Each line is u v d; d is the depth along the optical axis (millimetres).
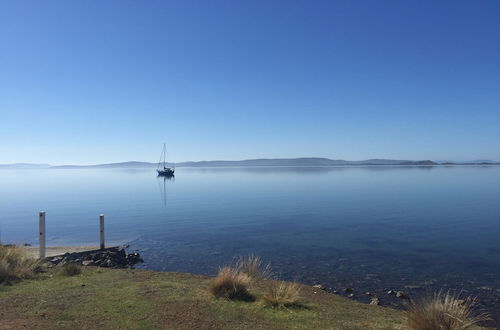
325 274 15133
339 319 6902
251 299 7770
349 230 26281
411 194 57000
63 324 5781
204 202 48875
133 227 28797
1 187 90812
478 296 12281
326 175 137750
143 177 161125
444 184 80500
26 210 41750
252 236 24281
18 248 11469
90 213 38344
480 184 79625
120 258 17766
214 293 7949
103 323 5895
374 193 59469
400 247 20438
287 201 48219
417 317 6383
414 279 14352
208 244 21891
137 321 6039
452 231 25562
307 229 26859
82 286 8531
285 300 7500
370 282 14008
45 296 7469
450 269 15727
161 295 7742
